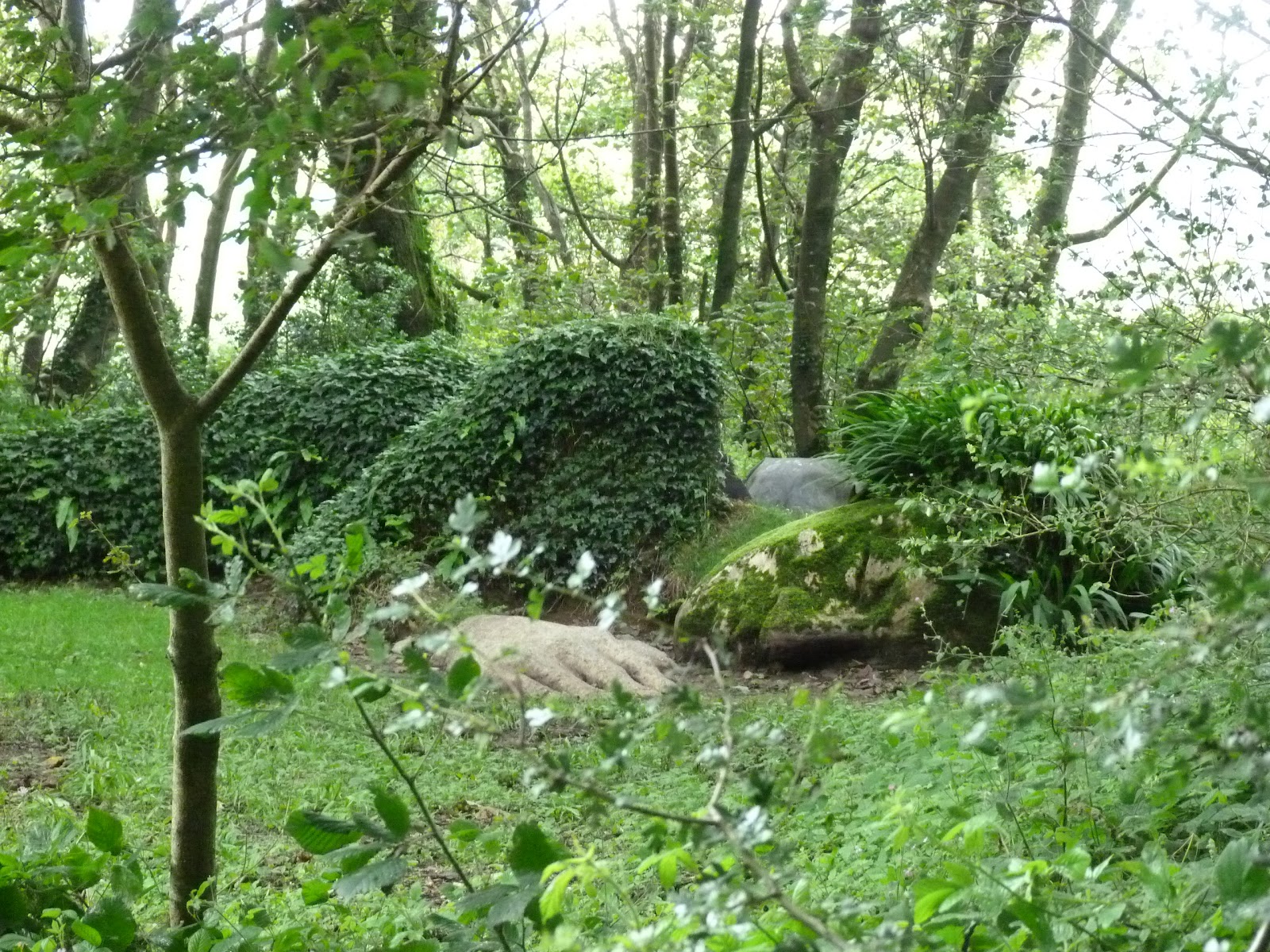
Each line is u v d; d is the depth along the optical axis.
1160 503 2.78
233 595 2.11
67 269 2.19
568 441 12.68
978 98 13.23
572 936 1.68
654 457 12.38
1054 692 3.17
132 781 6.27
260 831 5.64
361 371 15.16
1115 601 8.49
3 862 2.83
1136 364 1.34
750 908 1.88
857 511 10.16
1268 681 2.68
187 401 2.85
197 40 1.85
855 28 13.75
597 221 25.92
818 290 14.97
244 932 2.78
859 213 21.16
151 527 14.97
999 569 9.32
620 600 1.51
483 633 9.17
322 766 6.48
